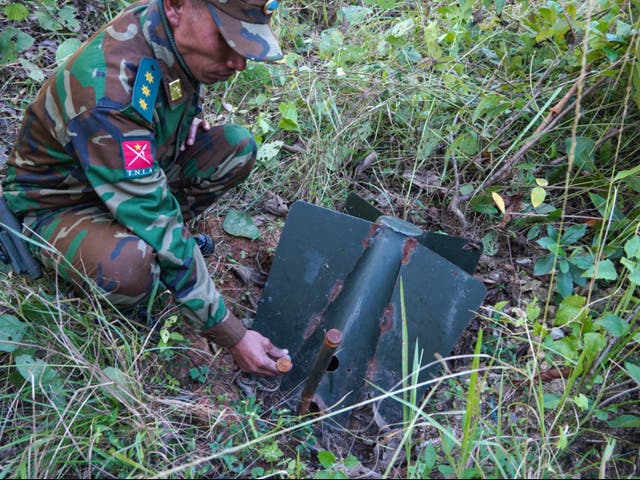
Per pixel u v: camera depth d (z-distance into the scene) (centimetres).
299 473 202
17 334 227
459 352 264
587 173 306
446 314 242
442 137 330
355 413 235
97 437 200
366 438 231
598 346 219
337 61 345
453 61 332
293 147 338
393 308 242
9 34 328
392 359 239
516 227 308
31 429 214
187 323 260
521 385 244
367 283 241
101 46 209
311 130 344
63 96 212
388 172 334
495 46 367
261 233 305
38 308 239
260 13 206
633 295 269
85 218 233
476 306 242
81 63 209
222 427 227
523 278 292
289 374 245
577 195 312
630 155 306
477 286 243
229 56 213
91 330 234
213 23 204
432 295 243
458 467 197
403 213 320
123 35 211
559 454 218
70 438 204
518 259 299
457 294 243
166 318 255
